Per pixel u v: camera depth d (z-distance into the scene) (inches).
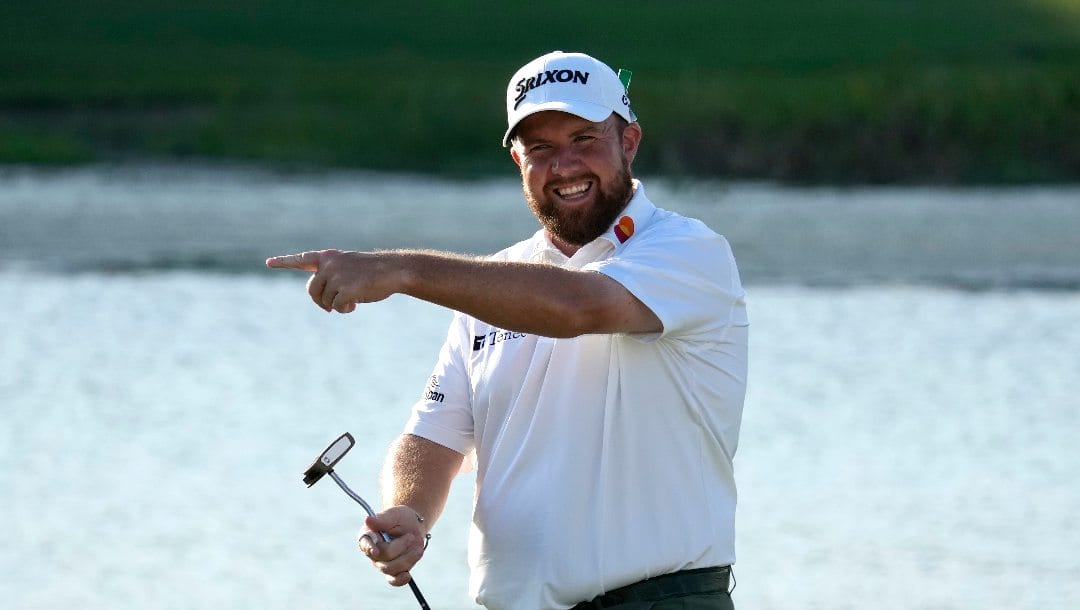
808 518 1259.2
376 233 2871.6
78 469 1398.9
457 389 563.2
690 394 522.9
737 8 7396.7
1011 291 2271.2
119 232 2864.2
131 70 5994.1
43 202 3289.9
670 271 507.5
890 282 2351.1
